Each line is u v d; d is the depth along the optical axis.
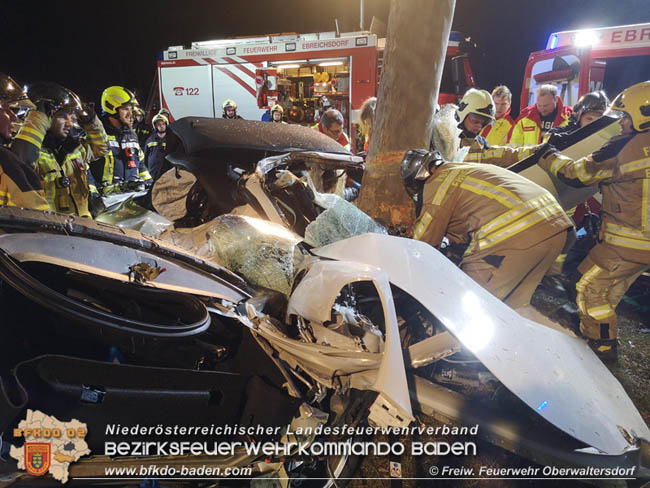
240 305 2.18
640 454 1.77
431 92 2.99
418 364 2.02
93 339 1.79
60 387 1.50
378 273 1.93
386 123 3.07
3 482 1.46
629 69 7.15
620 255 3.11
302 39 9.20
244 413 1.92
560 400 1.80
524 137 5.98
